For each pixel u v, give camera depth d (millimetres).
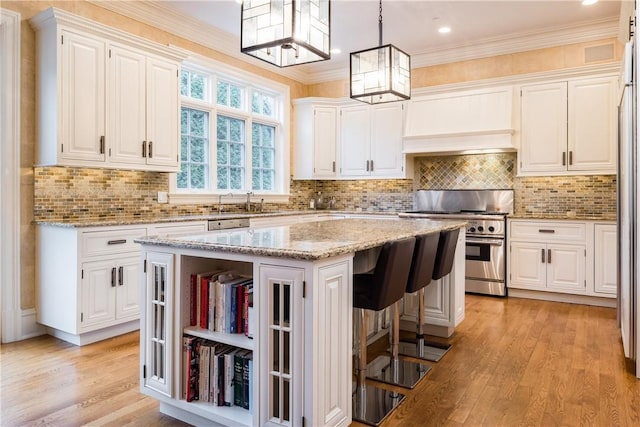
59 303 3215
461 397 2361
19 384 2498
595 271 4285
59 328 3217
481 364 2820
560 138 4594
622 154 3215
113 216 3914
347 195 6363
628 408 2213
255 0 2131
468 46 5234
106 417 2146
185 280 2129
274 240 2119
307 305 1714
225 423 1962
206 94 4957
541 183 5039
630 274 2736
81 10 3680
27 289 3359
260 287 1832
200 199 4785
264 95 5852
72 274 3125
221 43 4980
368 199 6195
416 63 5621
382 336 3385
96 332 3264
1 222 3217
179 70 4121
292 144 6117
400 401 2311
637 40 2555
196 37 4695
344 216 5816
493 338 3338
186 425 2086
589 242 4309
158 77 3914
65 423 2078
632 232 2725
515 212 5188
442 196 5590
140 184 4148
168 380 2125
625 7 3529
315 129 5969
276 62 2398
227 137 5273
